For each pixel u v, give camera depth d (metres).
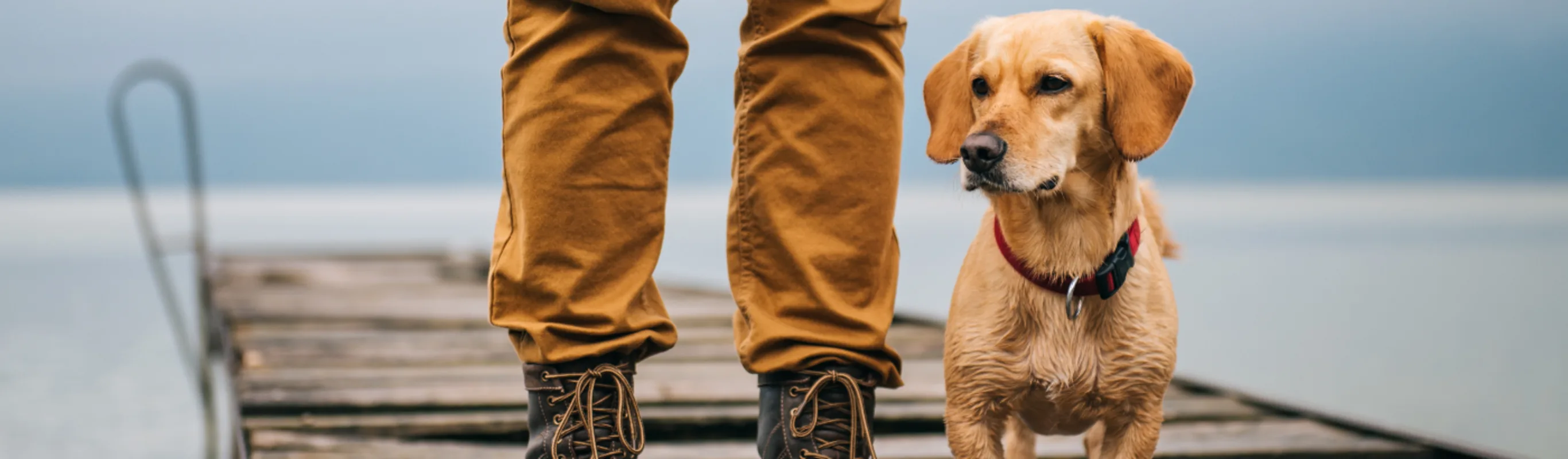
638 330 1.51
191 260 12.48
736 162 1.57
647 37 1.45
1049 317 1.69
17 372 5.00
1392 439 2.55
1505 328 7.77
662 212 1.52
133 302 8.02
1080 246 1.66
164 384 4.77
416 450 2.22
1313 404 4.95
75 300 8.14
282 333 4.02
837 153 1.52
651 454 2.29
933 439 2.49
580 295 1.46
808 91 1.51
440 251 8.07
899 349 3.76
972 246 1.84
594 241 1.46
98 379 4.86
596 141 1.43
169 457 3.59
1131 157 1.63
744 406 2.76
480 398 2.77
